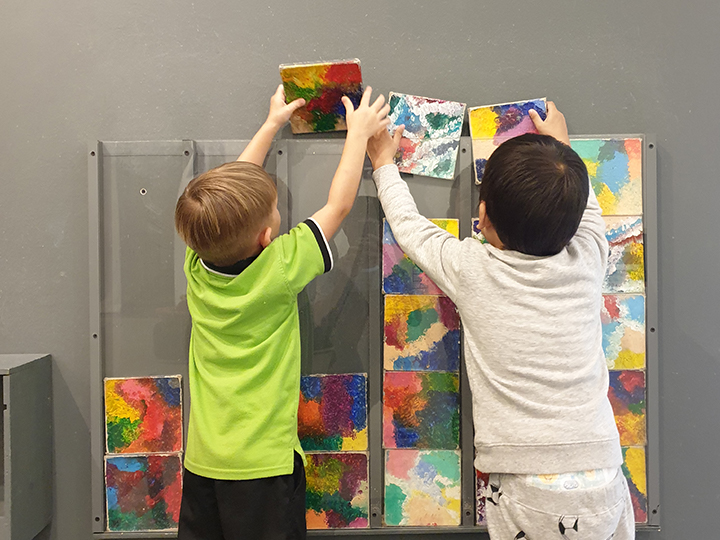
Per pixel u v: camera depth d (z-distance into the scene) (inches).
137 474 39.4
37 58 40.2
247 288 32.5
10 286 40.4
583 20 40.6
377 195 39.3
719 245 40.7
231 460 32.2
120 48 40.2
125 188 39.3
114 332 39.5
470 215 39.3
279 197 39.2
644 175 39.6
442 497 39.5
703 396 41.1
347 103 36.3
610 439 30.6
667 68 40.7
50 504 40.4
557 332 30.1
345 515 39.5
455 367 39.3
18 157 40.3
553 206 29.1
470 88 40.6
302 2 40.3
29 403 38.2
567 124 40.8
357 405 39.4
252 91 40.4
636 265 39.5
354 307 39.6
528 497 29.7
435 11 40.5
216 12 40.3
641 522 39.6
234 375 33.3
